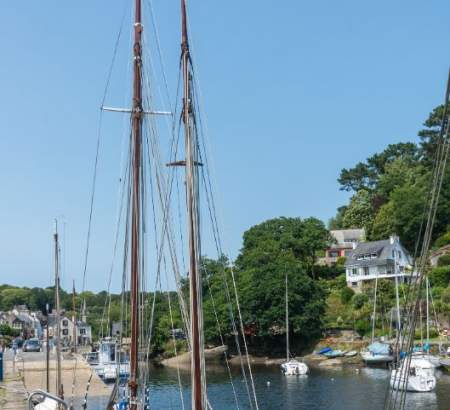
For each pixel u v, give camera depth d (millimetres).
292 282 105250
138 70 30734
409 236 129000
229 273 112562
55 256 50875
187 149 22641
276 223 143000
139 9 30906
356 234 156125
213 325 105750
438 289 101188
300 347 106625
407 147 167375
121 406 31203
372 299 111062
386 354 86125
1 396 45219
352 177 172875
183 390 69562
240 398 63438
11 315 191000
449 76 10820
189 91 23219
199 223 22500
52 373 67812
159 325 102938
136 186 30156
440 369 75375
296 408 56781
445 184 113938
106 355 71312
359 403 57344
